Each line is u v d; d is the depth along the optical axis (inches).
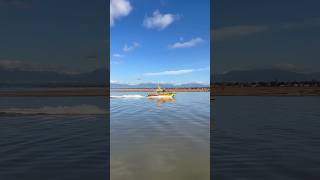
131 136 1107.3
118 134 1157.7
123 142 979.9
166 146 911.0
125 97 5182.1
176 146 913.5
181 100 4338.1
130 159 731.4
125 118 1786.4
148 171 623.2
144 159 730.2
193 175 597.3
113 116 1898.4
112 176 590.9
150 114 2073.1
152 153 801.6
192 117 1876.2
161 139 1040.8
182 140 1024.2
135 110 2443.4
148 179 569.9
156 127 1376.7
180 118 1802.4
